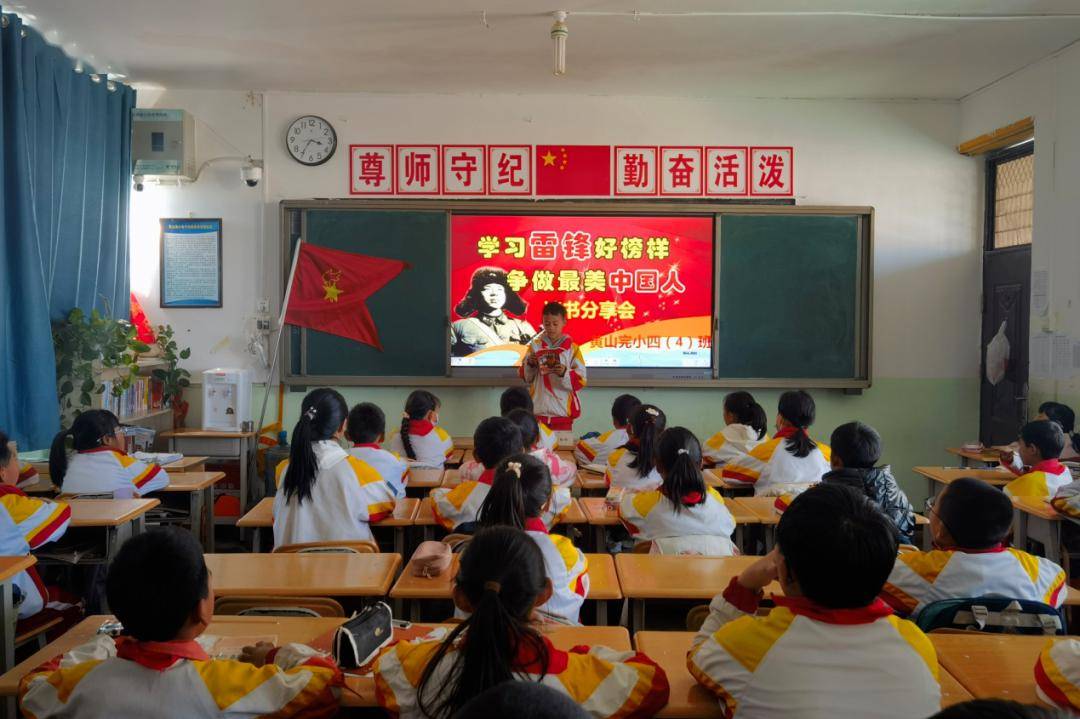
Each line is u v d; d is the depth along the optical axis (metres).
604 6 4.21
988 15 4.30
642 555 2.54
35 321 4.25
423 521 3.07
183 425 5.74
